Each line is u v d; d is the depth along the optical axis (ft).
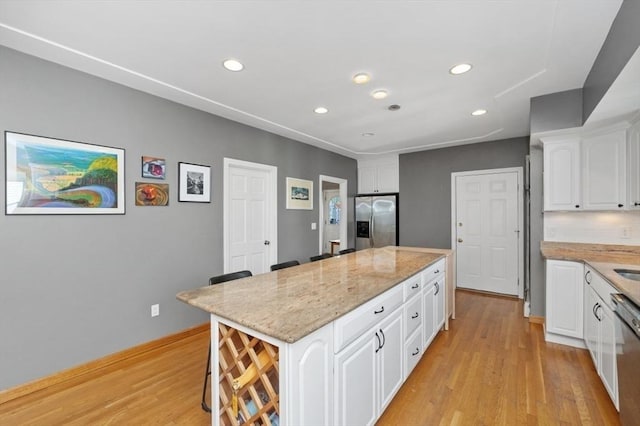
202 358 8.34
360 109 10.32
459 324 10.79
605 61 6.26
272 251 13.14
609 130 8.55
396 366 6.34
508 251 14.53
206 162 10.43
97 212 7.76
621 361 5.10
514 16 5.48
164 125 9.21
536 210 10.78
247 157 11.98
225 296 5.32
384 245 17.94
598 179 8.81
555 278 9.05
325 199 24.84
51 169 7.03
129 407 6.24
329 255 10.77
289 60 7.06
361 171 19.48
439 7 5.24
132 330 8.44
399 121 11.68
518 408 6.16
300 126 12.29
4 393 6.40
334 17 5.51
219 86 8.46
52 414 6.02
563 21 5.63
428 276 8.46
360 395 5.03
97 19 5.54
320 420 4.20
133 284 8.47
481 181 15.23
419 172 17.13
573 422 5.75
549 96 9.04
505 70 7.55
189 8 5.24
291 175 14.25
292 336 3.63
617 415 5.90
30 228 6.75
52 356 7.04
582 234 10.03
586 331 8.24
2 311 6.40
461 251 15.83
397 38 6.18
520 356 8.32
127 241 8.35
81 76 7.50
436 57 6.93
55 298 7.09
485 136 13.98
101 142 7.85
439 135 13.79
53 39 6.17
